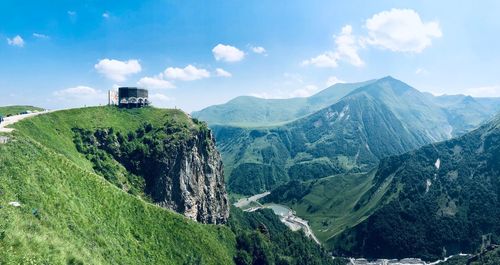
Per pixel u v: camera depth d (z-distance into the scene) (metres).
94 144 184.50
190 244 152.75
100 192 124.62
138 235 129.38
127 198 142.12
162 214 155.62
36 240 63.66
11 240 59.53
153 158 192.88
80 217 97.56
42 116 175.62
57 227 81.88
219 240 183.88
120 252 104.75
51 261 62.06
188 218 182.62
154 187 187.50
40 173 98.25
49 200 90.44
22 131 146.00
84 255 78.12
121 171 182.62
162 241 139.62
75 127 186.25
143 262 116.00
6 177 84.94
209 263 151.25
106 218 117.25
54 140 159.62
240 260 183.00
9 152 96.38
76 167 123.44
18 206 76.50
